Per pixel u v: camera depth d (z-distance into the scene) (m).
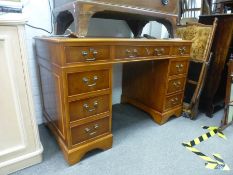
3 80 0.98
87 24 1.15
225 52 1.73
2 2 0.92
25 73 1.03
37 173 1.14
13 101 1.04
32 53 1.49
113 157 1.29
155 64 1.68
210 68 1.85
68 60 0.99
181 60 1.67
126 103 2.20
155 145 1.43
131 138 1.52
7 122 1.05
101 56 1.11
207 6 2.41
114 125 1.72
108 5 1.20
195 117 1.86
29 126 1.12
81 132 1.19
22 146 1.13
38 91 1.59
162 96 1.66
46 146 1.38
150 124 1.75
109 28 1.86
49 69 1.19
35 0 1.41
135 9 1.33
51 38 1.05
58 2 1.39
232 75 1.53
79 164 1.22
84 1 1.10
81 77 1.07
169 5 1.54
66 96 1.05
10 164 1.11
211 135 1.58
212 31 1.72
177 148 1.41
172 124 1.75
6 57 0.95
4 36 0.92
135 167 1.21
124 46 1.21
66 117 1.09
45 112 1.55
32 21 1.44
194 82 1.83
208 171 1.19
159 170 1.19
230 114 1.68
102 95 1.20
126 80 2.09
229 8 2.48
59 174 1.13
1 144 1.07
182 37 1.96
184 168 1.21
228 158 1.31
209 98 1.89
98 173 1.15
